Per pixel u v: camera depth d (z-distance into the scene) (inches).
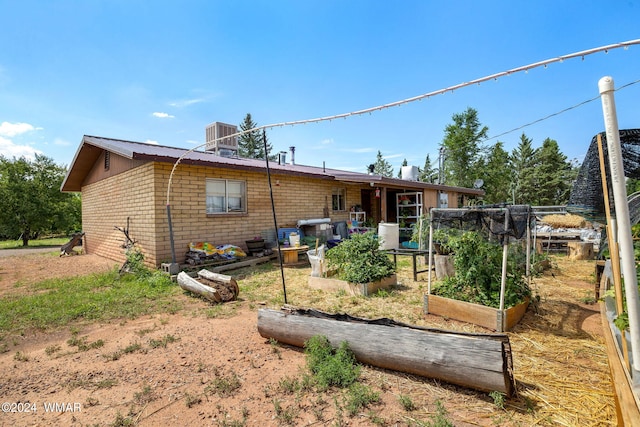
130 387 105.3
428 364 98.5
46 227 825.5
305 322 126.4
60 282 269.3
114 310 190.9
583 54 74.8
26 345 143.9
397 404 91.5
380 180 421.1
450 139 1286.9
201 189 331.9
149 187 303.9
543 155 1581.0
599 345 130.9
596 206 113.6
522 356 121.8
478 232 159.6
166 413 90.7
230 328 158.6
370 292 212.1
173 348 135.6
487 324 150.2
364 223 537.0
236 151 503.8
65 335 155.6
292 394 98.3
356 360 114.3
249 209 376.8
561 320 161.2
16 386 107.7
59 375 114.5
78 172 479.2
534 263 263.1
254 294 222.8
